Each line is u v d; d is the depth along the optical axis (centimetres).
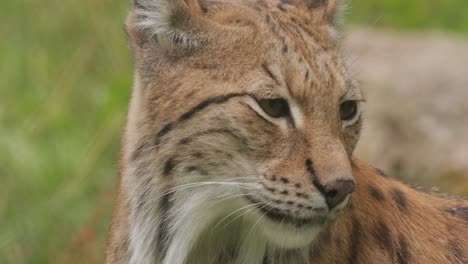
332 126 1143
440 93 2081
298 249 1184
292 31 1174
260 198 1141
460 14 2656
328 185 1106
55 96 2062
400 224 1249
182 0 1173
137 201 1205
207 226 1191
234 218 1178
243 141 1139
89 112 2061
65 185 1819
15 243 1742
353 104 1184
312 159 1121
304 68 1145
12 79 2123
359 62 2206
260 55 1152
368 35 2361
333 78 1152
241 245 1206
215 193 1155
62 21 2266
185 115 1152
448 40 2339
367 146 1981
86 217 1789
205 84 1154
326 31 1195
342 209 1138
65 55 2216
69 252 1744
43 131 1980
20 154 1862
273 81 1140
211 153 1145
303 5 1231
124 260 1241
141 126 1188
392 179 1299
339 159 1119
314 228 1138
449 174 1917
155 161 1176
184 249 1193
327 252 1181
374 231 1221
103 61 2167
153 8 1197
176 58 1178
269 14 1191
